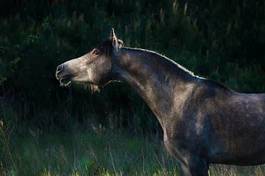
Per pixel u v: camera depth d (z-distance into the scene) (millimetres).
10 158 23031
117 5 32125
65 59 27906
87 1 32094
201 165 16312
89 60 17078
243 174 20375
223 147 16234
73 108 27516
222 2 32281
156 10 32031
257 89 27359
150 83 16734
